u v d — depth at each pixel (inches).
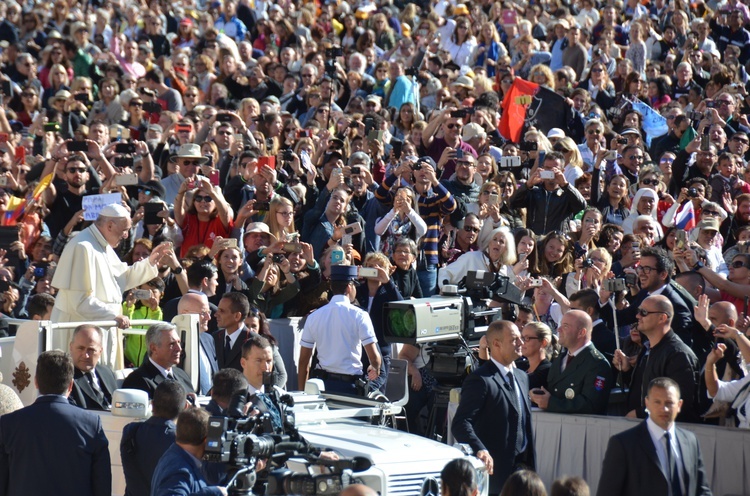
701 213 2034.9
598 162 2068.2
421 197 1846.7
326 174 2028.8
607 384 1296.8
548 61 3112.7
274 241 1716.3
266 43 3422.7
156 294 1572.3
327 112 2361.0
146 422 1061.1
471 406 1170.6
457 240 1871.3
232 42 3196.4
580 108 2571.4
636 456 1048.2
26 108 2755.9
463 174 1956.2
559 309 1601.9
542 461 1295.5
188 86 2837.1
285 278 1676.9
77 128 2396.7
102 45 3380.9
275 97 2679.6
